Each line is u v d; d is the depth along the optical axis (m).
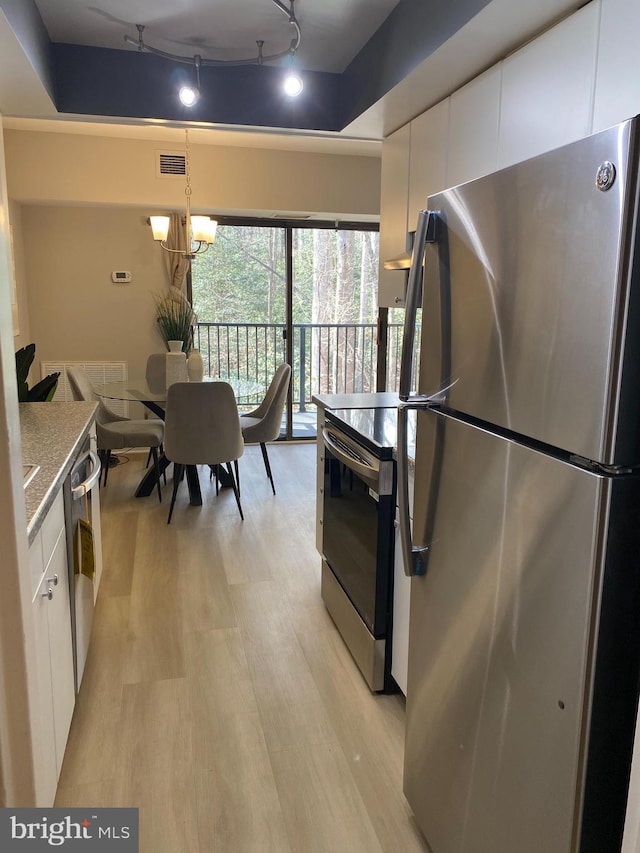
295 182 5.16
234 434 3.84
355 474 2.34
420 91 2.53
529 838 1.08
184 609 2.83
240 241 5.67
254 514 4.07
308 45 2.88
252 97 3.19
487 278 1.14
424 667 1.50
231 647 2.53
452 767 1.37
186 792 1.79
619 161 0.81
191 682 2.30
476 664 1.24
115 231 5.18
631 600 0.91
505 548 1.11
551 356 0.97
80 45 2.97
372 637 2.21
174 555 3.41
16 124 4.41
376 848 1.61
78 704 2.16
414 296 1.32
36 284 5.08
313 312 6.07
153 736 2.01
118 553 3.43
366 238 6.04
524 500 1.05
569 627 0.95
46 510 1.48
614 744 0.95
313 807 1.74
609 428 0.85
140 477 4.88
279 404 4.41
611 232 0.83
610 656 0.92
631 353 0.84
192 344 5.52
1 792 0.79
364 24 2.65
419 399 1.45
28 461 1.86
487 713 1.20
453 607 1.32
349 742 2.00
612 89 1.58
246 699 2.21
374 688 2.23
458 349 1.27
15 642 0.77
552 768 1.00
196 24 2.73
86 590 2.25
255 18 2.65
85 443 2.43
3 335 0.72
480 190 1.15
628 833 0.95
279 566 3.30
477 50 2.09
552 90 1.83
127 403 5.47
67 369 4.12
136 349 5.36
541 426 1.00
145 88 3.07
